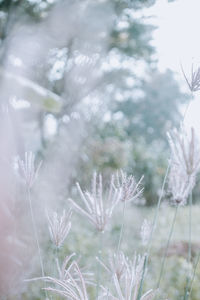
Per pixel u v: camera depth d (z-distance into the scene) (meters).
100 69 5.01
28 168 0.96
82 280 0.88
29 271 2.08
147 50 5.92
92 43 4.42
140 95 11.20
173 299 2.12
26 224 2.28
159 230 3.45
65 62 4.29
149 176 6.57
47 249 1.92
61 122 4.49
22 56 3.53
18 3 3.38
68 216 0.93
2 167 2.05
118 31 4.83
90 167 4.98
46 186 2.95
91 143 5.71
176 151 0.80
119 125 7.60
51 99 2.07
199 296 2.29
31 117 3.27
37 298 1.96
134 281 0.87
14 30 3.35
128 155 6.88
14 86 1.96
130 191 0.88
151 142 11.22
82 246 3.00
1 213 2.22
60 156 4.18
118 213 2.75
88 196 0.81
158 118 11.34
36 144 3.72
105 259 2.24
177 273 2.53
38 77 3.97
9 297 1.99
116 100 7.77
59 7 3.84
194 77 0.87
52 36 3.93
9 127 2.02
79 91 4.45
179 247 2.65
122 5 4.47
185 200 0.90
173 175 0.89
